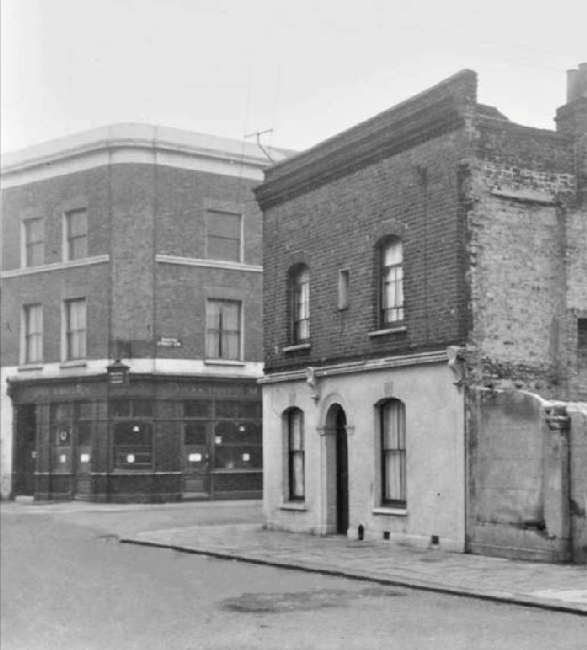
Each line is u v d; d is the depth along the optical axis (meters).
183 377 35.53
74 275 36.56
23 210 38.28
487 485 18.31
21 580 15.84
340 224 22.56
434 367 19.45
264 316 25.41
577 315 19.47
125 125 35.72
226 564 18.11
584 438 16.78
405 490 20.41
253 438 36.97
